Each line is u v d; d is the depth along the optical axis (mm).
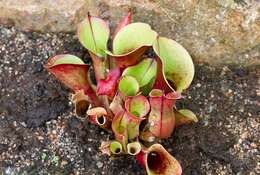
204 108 700
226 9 697
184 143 681
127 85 630
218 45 714
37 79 722
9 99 712
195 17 708
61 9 738
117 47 633
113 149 635
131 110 629
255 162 672
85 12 737
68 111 705
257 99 706
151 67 652
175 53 632
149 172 605
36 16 742
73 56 647
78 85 649
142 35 630
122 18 732
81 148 683
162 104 605
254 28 698
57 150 684
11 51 741
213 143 680
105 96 657
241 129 689
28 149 686
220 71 725
